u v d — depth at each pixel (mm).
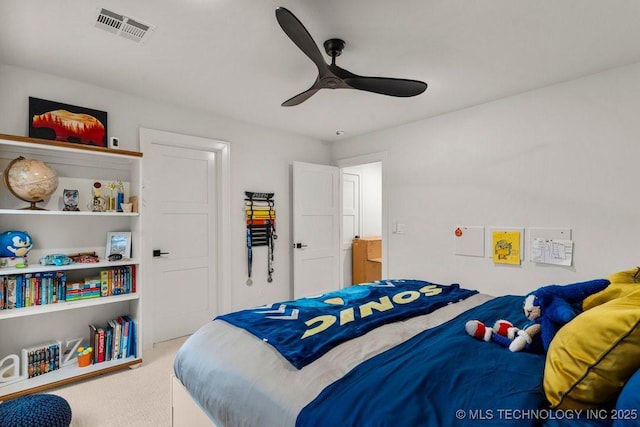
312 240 4281
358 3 1708
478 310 1904
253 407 1163
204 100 3100
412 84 1991
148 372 2564
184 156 3344
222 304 3543
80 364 2459
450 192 3412
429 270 3582
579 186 2598
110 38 2041
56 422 1709
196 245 3424
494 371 1123
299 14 1799
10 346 2400
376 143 4133
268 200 3977
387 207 4000
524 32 1973
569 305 1243
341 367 1252
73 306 2381
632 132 2363
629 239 2375
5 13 1774
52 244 2572
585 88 2570
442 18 1838
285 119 3664
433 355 1244
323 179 4426
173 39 2057
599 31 1958
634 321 814
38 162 2340
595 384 863
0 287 2209
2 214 2348
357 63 2371
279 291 4105
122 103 2902
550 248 2736
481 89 2826
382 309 1869
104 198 2750
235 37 2039
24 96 2438
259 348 1408
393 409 935
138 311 2668
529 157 2867
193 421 1551
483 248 3158
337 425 931
